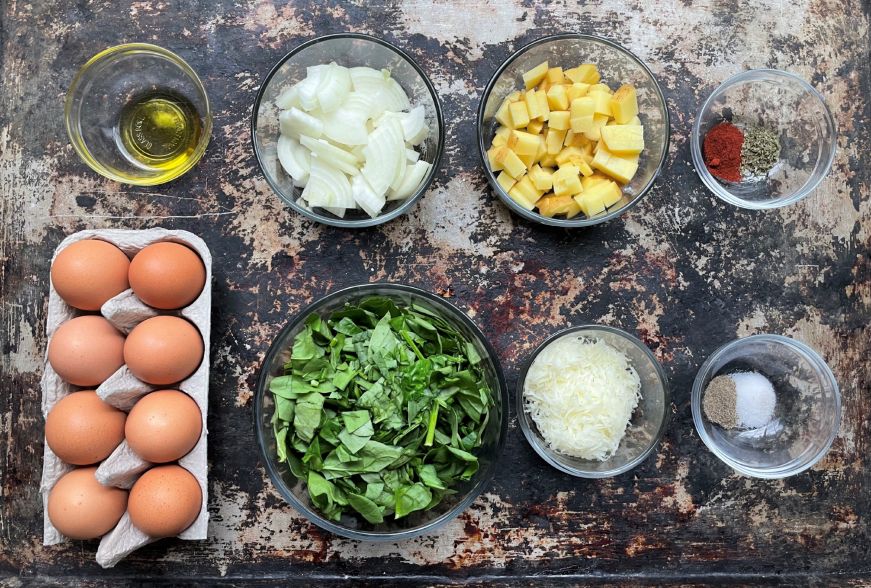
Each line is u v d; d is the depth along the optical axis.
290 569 1.41
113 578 1.41
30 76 1.45
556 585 1.43
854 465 1.49
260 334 1.42
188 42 1.45
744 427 1.46
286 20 1.45
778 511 1.47
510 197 1.38
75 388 1.35
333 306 1.33
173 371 1.26
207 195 1.43
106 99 1.44
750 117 1.49
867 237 1.50
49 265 1.43
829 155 1.47
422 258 1.44
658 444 1.45
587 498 1.44
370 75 1.38
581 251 1.46
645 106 1.40
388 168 1.33
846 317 1.48
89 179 1.44
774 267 1.49
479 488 1.31
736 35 1.49
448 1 1.46
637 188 1.42
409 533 1.30
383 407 1.26
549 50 1.41
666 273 1.47
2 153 1.44
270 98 1.36
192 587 1.40
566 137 1.38
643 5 1.47
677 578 1.45
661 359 1.47
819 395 1.48
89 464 1.29
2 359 1.43
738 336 1.48
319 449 1.27
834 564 1.48
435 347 1.33
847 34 1.49
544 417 1.38
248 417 1.42
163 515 1.23
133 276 1.26
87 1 1.45
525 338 1.45
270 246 1.43
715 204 1.48
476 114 1.45
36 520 1.42
